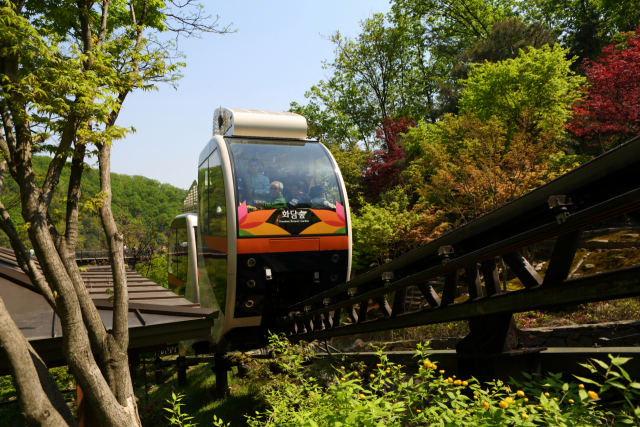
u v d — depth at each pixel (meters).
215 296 8.56
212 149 8.91
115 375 3.86
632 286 2.48
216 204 8.46
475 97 17.03
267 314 9.15
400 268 4.88
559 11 33.53
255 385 6.15
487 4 33.69
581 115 13.65
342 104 33.03
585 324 8.03
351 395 2.91
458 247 3.95
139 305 5.95
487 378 3.86
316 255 8.02
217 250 8.33
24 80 3.43
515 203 3.19
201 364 13.52
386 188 20.89
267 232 7.71
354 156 23.28
